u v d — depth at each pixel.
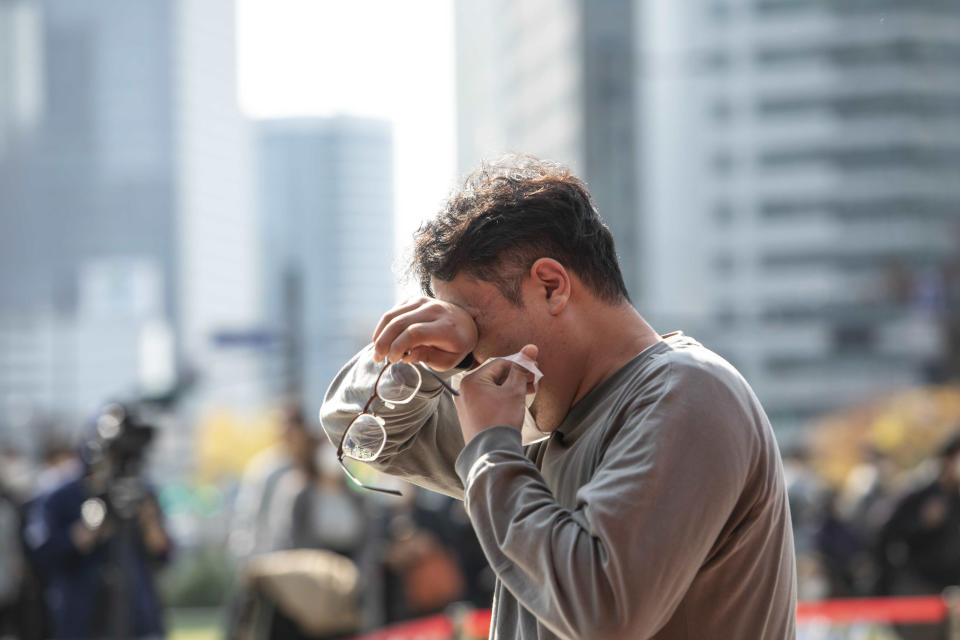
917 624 6.50
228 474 56.59
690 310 65.06
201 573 15.58
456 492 2.24
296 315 21.25
